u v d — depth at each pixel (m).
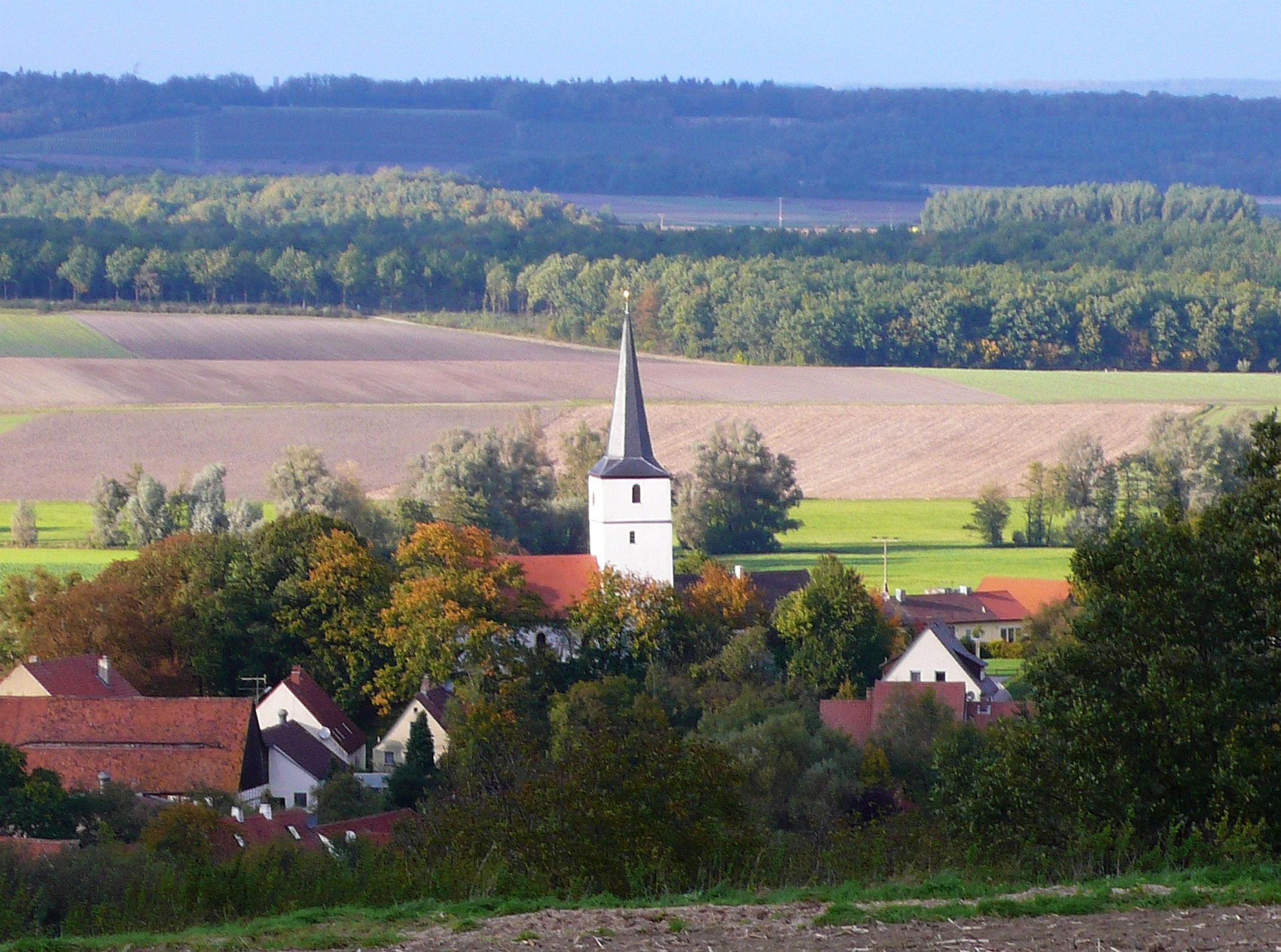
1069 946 94.50
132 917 123.81
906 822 162.88
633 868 126.75
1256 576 150.75
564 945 99.44
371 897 121.88
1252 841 120.81
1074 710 143.88
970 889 111.12
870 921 101.44
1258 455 159.00
